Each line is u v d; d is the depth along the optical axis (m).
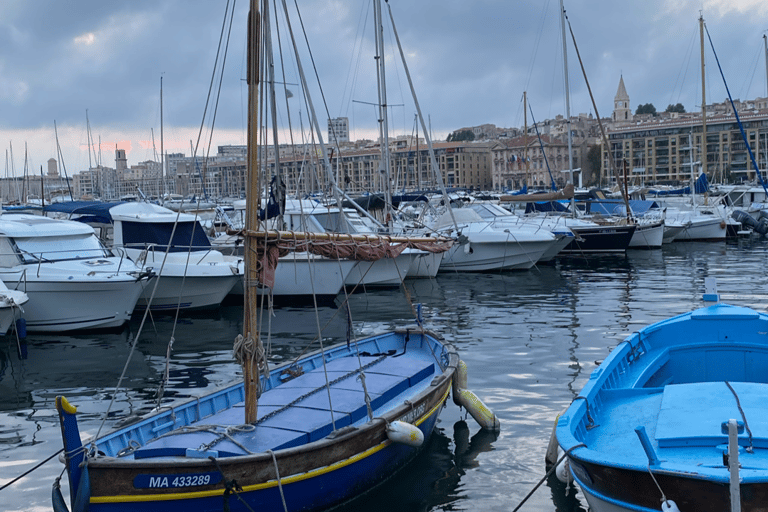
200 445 7.62
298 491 7.69
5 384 13.85
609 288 25.42
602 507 6.83
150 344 17.23
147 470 6.94
